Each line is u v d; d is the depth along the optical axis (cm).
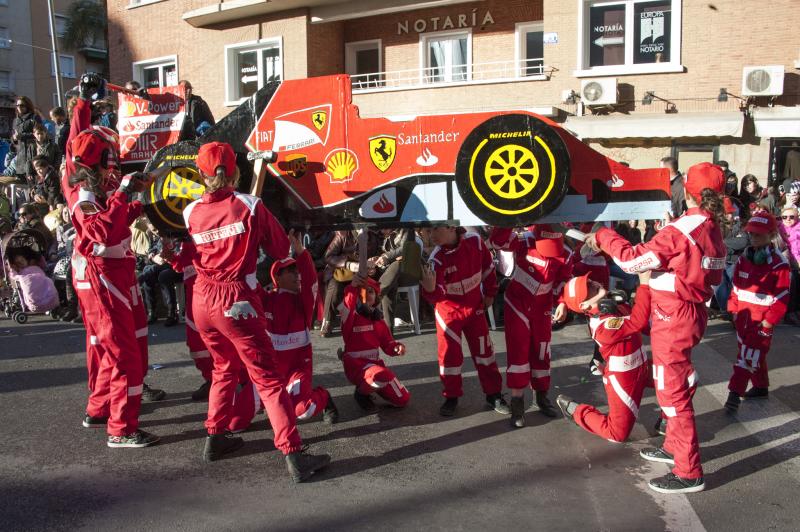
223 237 397
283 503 385
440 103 1582
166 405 557
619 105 1433
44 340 792
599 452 462
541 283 509
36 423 512
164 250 524
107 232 427
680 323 404
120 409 461
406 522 363
